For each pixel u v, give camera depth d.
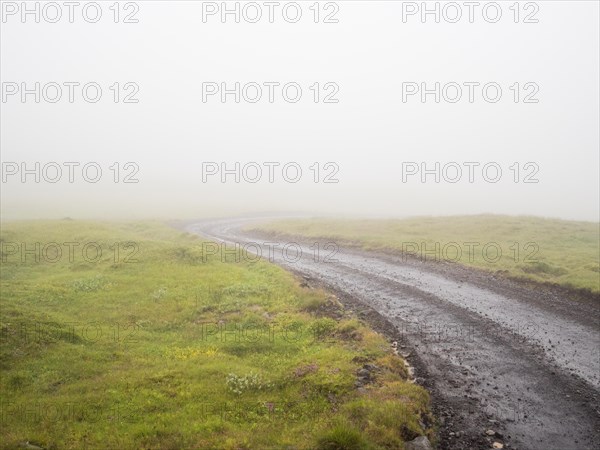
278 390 16.78
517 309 25.81
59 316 25.44
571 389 16.61
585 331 22.08
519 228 51.34
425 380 17.75
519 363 18.94
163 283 33.06
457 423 14.67
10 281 33.44
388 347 20.75
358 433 12.55
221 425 14.12
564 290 28.19
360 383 16.70
